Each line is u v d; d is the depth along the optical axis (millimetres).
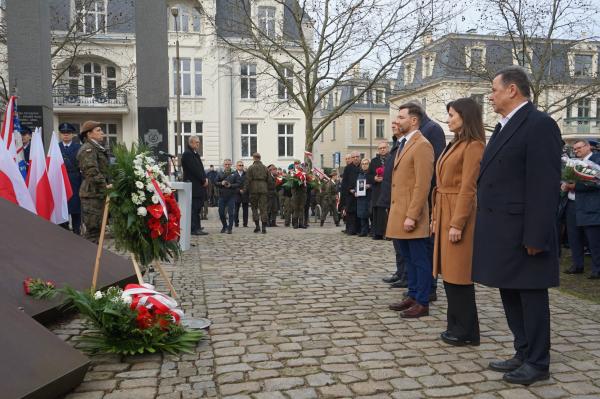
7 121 8109
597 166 6871
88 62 30016
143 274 6047
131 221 4320
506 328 4645
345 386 3330
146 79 11125
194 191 11195
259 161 12031
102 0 23875
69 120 31094
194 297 5613
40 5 11070
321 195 15547
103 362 3674
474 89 20344
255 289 6035
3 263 4301
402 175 4949
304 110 18031
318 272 7105
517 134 3398
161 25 11102
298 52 28438
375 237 10680
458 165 4070
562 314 5188
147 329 3818
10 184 6840
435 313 5094
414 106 4973
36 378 2867
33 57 11117
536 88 14320
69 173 9258
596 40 14617
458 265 4027
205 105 31234
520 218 3383
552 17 13766
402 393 3238
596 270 7027
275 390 3260
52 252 4867
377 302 5504
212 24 19000
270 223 14555
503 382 3422
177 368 3598
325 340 4234
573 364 3770
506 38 14930
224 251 8938
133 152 4488
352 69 18406
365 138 55906
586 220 6938
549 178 3240
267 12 20688
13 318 3182
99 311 3773
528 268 3363
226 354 3887
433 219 4332
